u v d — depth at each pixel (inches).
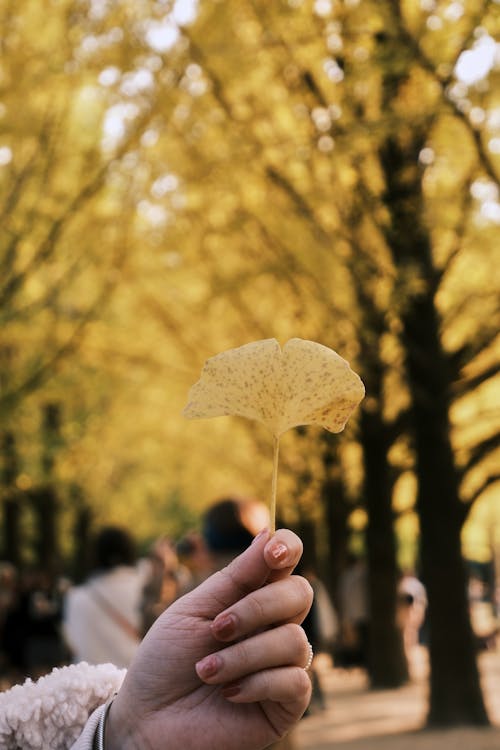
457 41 281.6
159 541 273.6
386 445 602.5
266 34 351.6
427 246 427.8
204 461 917.2
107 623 213.0
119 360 570.9
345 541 872.3
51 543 1035.9
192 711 48.9
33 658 523.8
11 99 382.6
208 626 49.3
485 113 299.1
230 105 380.8
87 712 54.9
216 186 406.6
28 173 403.2
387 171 370.6
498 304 452.4
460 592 476.4
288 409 40.8
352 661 749.3
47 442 658.8
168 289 545.3
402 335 461.1
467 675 471.8
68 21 379.2
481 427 609.6
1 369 473.4
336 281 392.2
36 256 419.5
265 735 48.1
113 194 444.5
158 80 382.9
